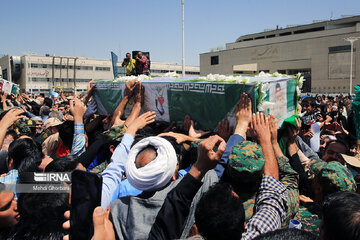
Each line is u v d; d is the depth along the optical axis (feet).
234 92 9.13
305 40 229.04
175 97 11.20
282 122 10.23
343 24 241.35
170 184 6.61
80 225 5.25
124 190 7.36
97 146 9.64
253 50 257.14
